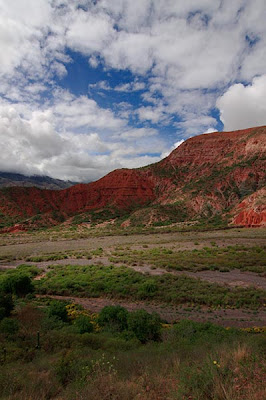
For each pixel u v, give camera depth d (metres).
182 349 9.48
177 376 5.92
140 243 63.22
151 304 22.09
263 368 5.23
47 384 6.51
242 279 28.83
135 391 5.45
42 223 125.06
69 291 25.89
